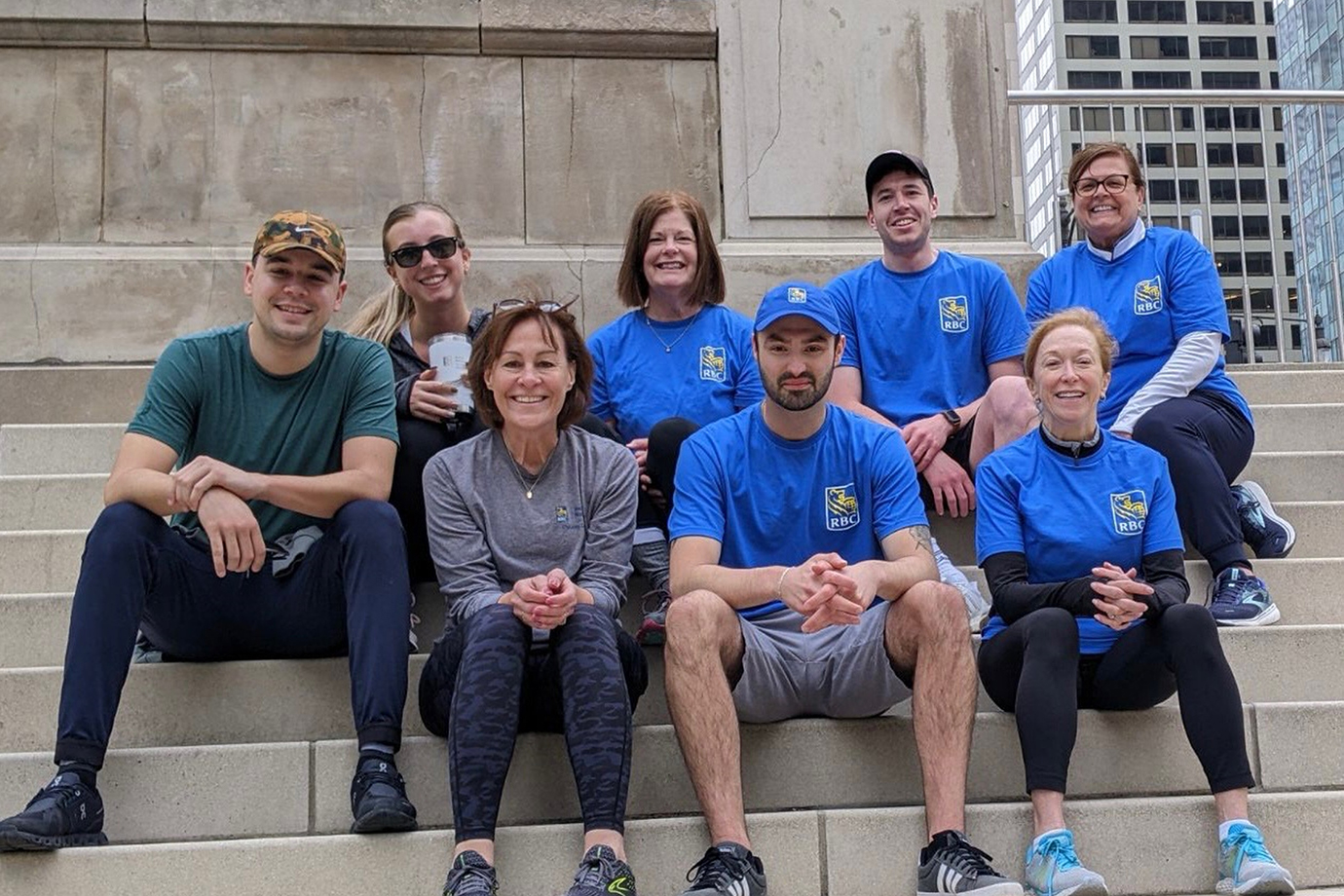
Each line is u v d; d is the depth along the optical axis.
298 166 6.00
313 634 3.48
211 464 3.27
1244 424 4.40
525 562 3.37
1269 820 3.25
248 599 3.40
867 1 6.37
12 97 5.91
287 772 3.28
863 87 6.32
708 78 6.28
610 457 3.50
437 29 6.09
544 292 6.00
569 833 3.06
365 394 3.55
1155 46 63.81
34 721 3.51
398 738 3.18
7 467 4.76
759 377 4.33
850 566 3.28
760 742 3.40
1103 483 3.60
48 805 2.93
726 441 3.54
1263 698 3.79
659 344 4.37
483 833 2.91
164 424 3.43
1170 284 4.63
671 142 6.22
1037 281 4.89
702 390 4.30
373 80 6.09
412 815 3.04
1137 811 3.22
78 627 3.10
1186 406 4.31
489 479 3.43
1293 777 3.51
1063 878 3.00
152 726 3.46
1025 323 4.59
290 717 3.49
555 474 3.45
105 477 4.52
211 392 3.51
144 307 5.80
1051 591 3.37
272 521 3.50
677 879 3.11
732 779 3.10
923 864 3.04
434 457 3.49
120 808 3.23
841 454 3.54
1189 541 4.36
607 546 3.40
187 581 3.35
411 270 4.08
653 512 3.91
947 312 4.55
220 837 3.25
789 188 6.21
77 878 2.92
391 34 6.07
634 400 4.32
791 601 3.19
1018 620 3.39
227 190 5.95
